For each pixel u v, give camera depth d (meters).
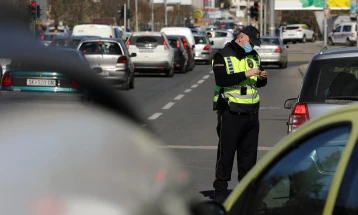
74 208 2.96
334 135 6.34
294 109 17.61
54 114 3.22
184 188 3.35
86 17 176.00
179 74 88.81
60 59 3.52
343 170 5.97
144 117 3.55
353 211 5.70
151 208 3.13
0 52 3.47
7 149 3.02
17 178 2.96
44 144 3.06
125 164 3.15
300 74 85.81
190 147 30.86
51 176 2.99
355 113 6.10
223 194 18.97
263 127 38.28
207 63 116.00
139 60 80.12
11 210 2.91
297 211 6.66
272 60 96.06
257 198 7.14
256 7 147.25
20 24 3.64
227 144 18.70
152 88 65.75
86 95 3.40
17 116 3.14
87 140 3.13
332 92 17.33
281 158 7.10
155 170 3.23
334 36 183.12
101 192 3.02
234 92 18.56
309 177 6.71
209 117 42.78
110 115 3.37
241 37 18.67
